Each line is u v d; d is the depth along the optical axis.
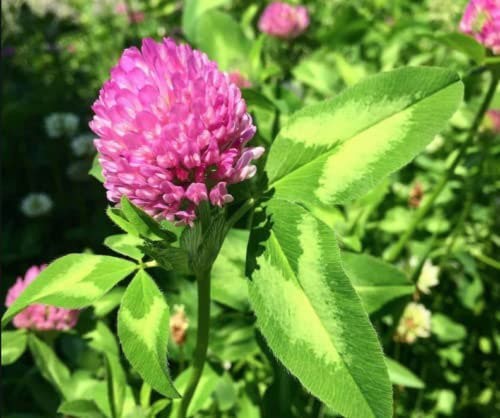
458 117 0.17
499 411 0.17
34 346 0.13
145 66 0.07
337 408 0.06
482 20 0.12
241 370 0.15
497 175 0.18
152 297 0.07
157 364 0.07
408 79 0.08
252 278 0.07
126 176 0.07
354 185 0.08
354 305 0.07
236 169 0.07
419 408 0.17
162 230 0.07
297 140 0.08
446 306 0.19
